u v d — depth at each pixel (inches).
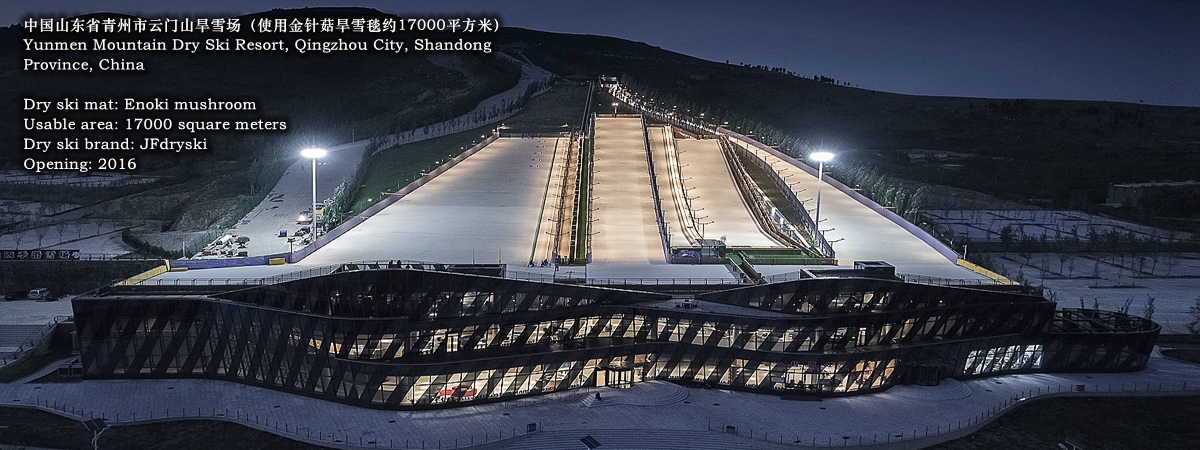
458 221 7564.0
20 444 3860.7
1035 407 4616.1
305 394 4576.8
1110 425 4397.1
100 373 4744.1
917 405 4571.9
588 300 4788.4
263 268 5664.4
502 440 3993.6
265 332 4579.2
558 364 4648.1
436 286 4441.4
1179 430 4343.0
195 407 4365.2
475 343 4591.5
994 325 5103.3
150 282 5054.1
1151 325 5413.4
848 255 6466.5
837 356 4660.4
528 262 6146.7
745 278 5438.0
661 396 4576.8
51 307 6264.8
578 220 7770.7
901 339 4909.0
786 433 4126.5
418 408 4411.9
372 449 3868.1
